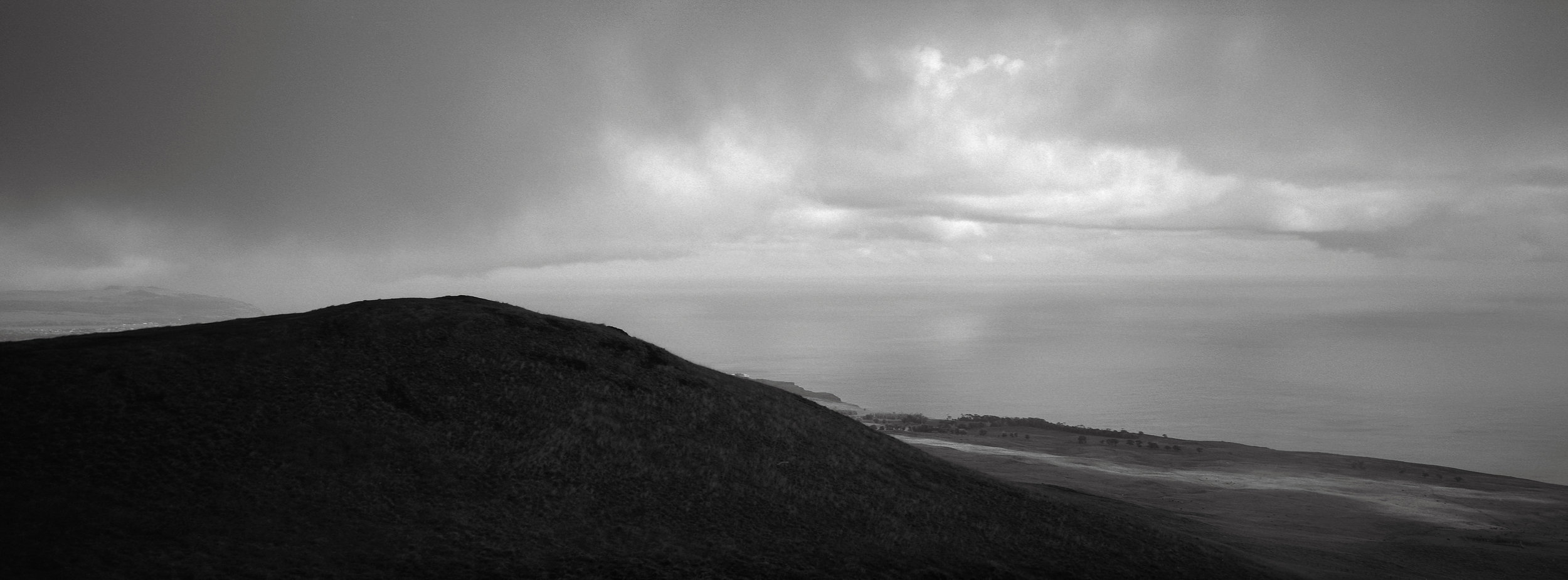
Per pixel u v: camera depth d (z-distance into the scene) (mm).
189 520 21844
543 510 26047
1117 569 29688
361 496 24688
